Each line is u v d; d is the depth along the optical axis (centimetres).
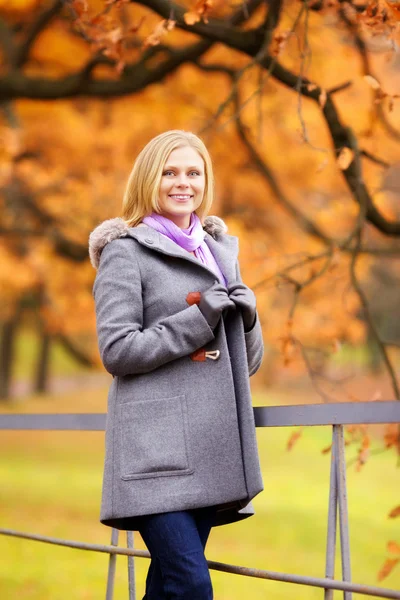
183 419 448
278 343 916
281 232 1827
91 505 1948
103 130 1753
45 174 1786
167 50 1129
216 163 1678
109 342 448
